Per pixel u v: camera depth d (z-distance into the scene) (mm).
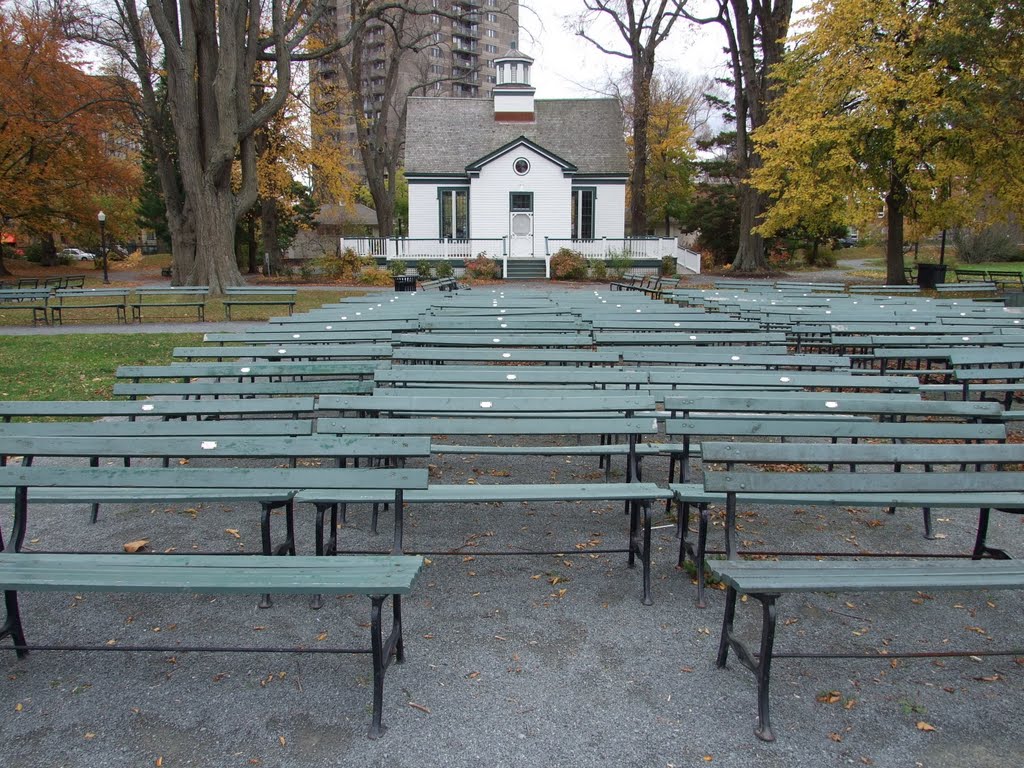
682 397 5371
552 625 4133
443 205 37375
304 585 3303
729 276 36562
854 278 34188
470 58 103562
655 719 3334
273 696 3506
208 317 19969
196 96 26344
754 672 3326
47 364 12266
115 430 5051
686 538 4812
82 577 3453
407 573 3477
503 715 3357
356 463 6273
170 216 29297
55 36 34688
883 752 3141
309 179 43562
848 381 6520
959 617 4297
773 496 4445
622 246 35969
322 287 30734
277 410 5496
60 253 64500
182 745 3158
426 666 3736
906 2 24734
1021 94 20406
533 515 5762
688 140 56438
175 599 4461
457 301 14086
